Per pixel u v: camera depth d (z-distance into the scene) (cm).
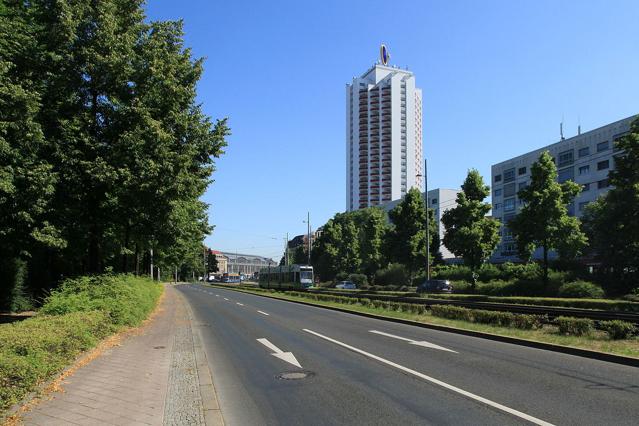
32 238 1587
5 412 598
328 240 8475
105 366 942
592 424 605
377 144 16412
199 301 3656
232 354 1198
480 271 4422
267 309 2786
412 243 4972
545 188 3145
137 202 1842
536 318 1566
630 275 3014
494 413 657
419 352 1188
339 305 2891
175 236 2411
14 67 1554
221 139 2155
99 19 1730
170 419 635
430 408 688
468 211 3828
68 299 1354
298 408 706
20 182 1417
